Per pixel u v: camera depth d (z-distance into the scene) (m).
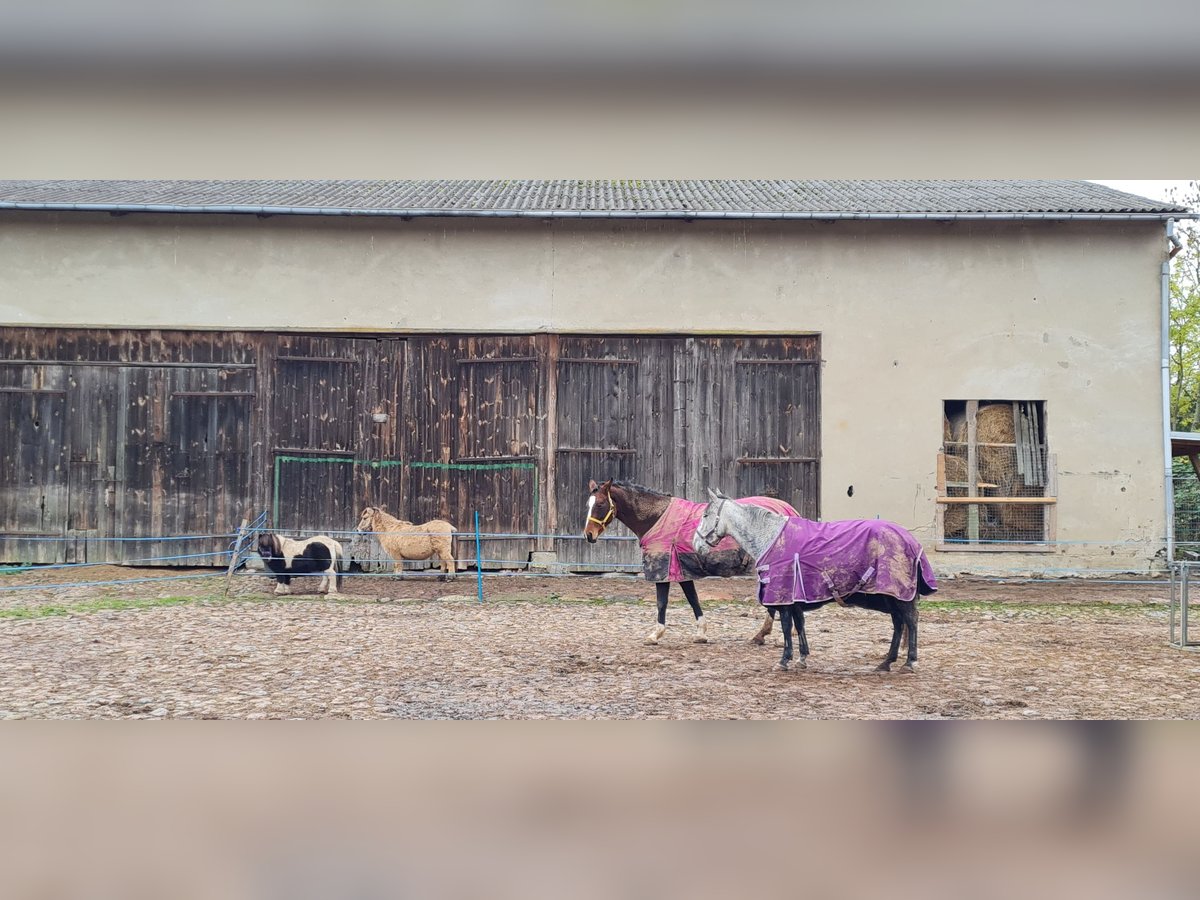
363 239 13.27
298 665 7.72
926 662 8.07
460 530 13.19
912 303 13.23
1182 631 8.88
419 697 6.62
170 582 12.46
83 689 6.80
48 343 13.20
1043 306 13.23
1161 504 13.13
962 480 13.23
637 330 13.19
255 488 13.15
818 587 7.30
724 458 13.16
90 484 13.14
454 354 13.27
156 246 13.21
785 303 13.22
